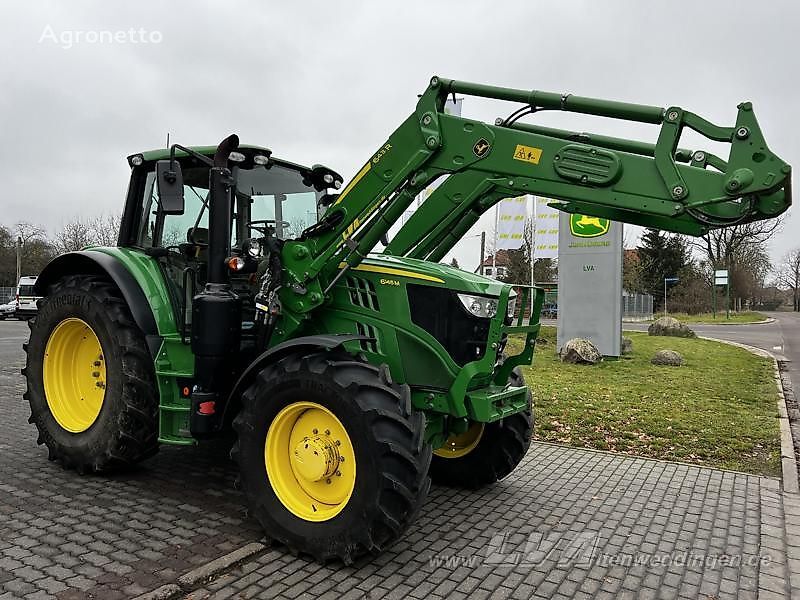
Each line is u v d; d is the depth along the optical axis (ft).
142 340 14.70
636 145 12.59
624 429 22.77
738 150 10.36
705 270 177.37
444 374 12.60
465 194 12.73
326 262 12.94
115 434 14.55
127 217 16.42
